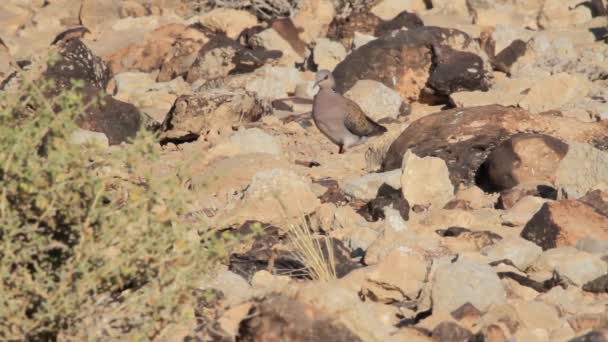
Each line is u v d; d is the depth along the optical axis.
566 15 49.97
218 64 42.16
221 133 29.27
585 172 20.92
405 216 19.50
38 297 10.80
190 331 12.31
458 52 36.84
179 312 11.37
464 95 34.69
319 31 48.19
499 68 41.50
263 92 38.47
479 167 22.73
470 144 23.06
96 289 10.92
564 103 32.44
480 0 51.84
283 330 11.30
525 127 23.78
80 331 10.99
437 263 15.08
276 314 11.35
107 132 29.00
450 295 13.23
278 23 47.53
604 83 37.31
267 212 17.59
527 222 17.31
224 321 12.55
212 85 39.34
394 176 21.09
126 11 55.00
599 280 14.33
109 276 10.90
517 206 19.33
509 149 21.58
